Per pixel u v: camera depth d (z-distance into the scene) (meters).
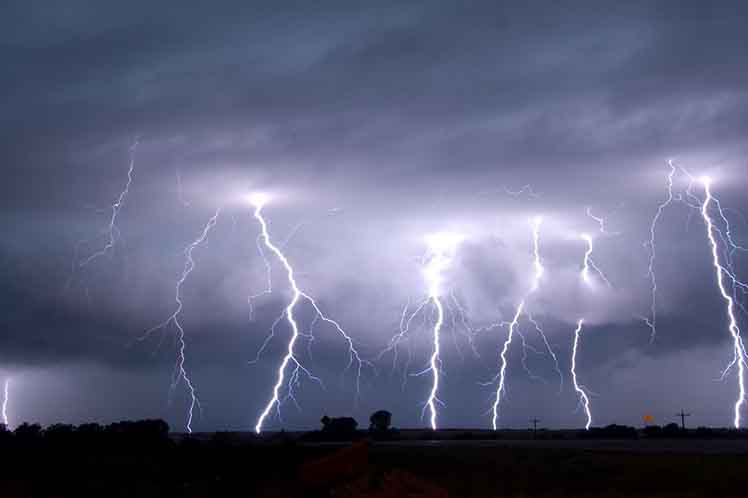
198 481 30.19
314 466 27.36
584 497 25.94
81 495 28.17
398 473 27.92
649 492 26.83
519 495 26.58
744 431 76.50
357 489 25.81
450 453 39.47
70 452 39.12
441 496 26.06
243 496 27.14
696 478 28.88
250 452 36.72
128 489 28.84
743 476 28.81
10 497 27.86
